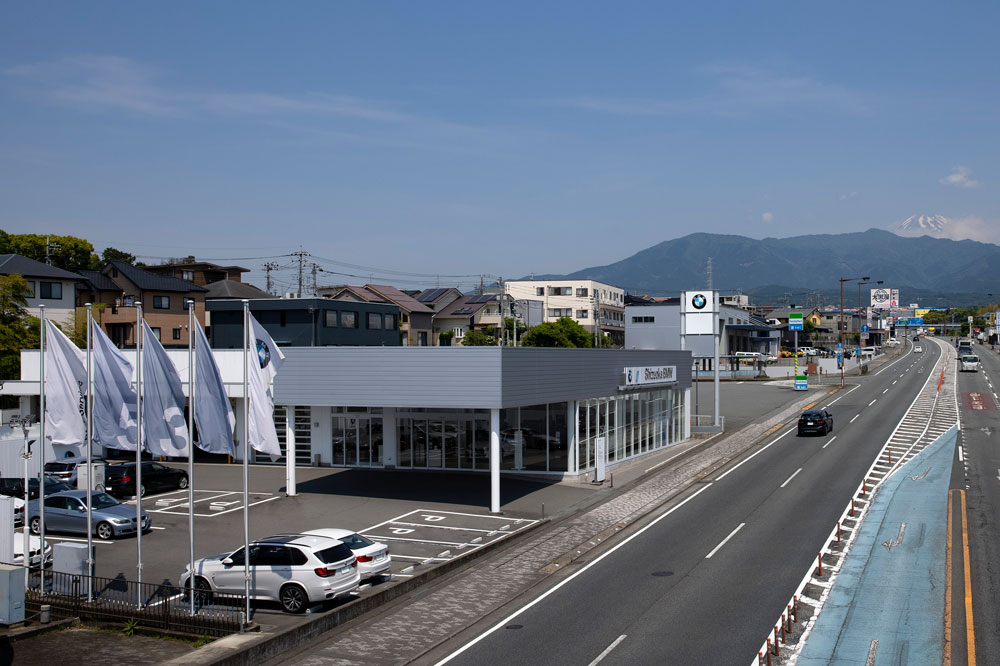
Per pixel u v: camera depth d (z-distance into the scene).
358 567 19.89
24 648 16.36
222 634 16.78
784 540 25.05
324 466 41.31
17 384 44.78
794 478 36.47
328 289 106.75
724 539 25.45
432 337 104.19
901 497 31.36
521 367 31.77
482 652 16.09
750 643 16.25
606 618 18.03
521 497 33.28
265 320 54.53
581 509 30.92
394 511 30.50
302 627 16.88
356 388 32.09
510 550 24.88
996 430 50.91
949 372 101.88
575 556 24.03
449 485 35.78
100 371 20.64
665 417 48.16
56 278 67.19
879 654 15.55
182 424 20.12
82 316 64.81
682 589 20.16
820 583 20.42
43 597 18.86
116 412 20.62
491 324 112.00
